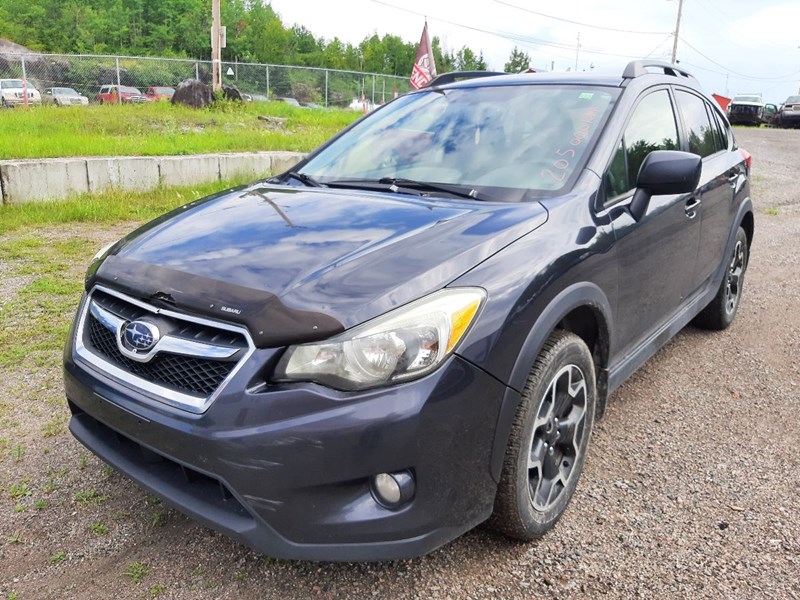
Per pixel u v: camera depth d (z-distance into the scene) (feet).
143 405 7.01
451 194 9.31
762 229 28.55
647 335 11.19
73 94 63.46
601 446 10.75
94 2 246.27
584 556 8.12
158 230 8.84
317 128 51.26
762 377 13.57
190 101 56.80
